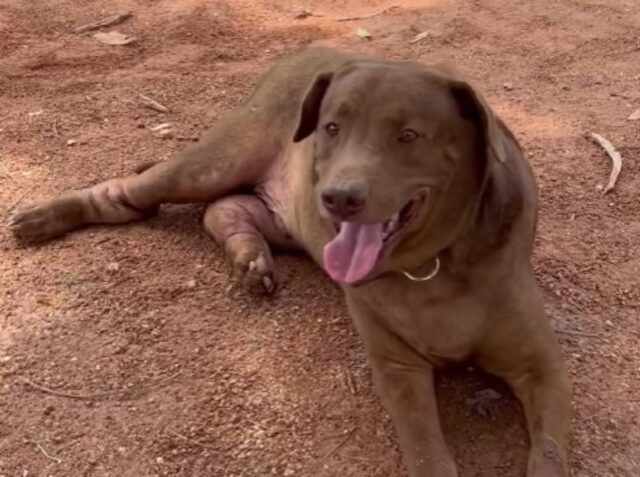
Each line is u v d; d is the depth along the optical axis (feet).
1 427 4.23
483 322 3.99
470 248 3.91
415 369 4.14
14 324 4.75
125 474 4.02
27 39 7.73
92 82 7.00
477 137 3.82
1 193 5.73
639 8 8.11
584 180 5.79
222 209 5.17
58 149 6.14
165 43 7.68
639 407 4.25
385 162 3.70
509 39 7.64
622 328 4.69
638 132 6.28
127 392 4.38
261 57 7.45
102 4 8.34
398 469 4.00
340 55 5.12
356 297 4.11
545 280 4.97
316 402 4.31
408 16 8.12
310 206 4.74
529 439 4.04
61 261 5.14
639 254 5.17
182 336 4.67
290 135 5.06
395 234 3.79
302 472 4.00
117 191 5.35
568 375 4.17
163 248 5.22
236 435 4.17
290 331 4.69
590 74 7.07
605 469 3.98
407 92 3.74
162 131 6.33
